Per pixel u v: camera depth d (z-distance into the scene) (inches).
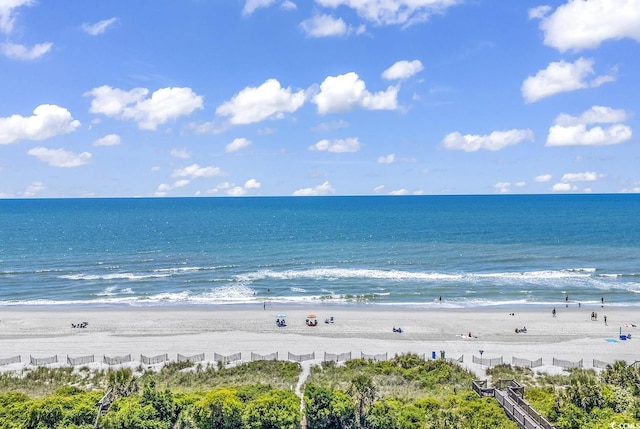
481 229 6589.6
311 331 2160.4
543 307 2628.0
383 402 1203.2
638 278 3336.6
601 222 7362.2
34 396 1413.6
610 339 2044.8
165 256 4372.5
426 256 4318.4
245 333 2122.3
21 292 2992.1
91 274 3540.8
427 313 2486.5
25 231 6594.5
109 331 2159.2
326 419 1127.0
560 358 1807.3
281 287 3117.6
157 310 2549.2
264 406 1107.9
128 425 1075.3
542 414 1146.0
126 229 6919.3
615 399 1190.9
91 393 1253.1
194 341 2003.0
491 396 1285.7
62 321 2322.8
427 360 1742.1
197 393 1272.1
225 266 3841.0
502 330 2185.0
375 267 3809.1
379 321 2325.3
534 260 4074.8
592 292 2952.8
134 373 1630.2
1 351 1871.3
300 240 5546.3
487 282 3238.2
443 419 1131.9
